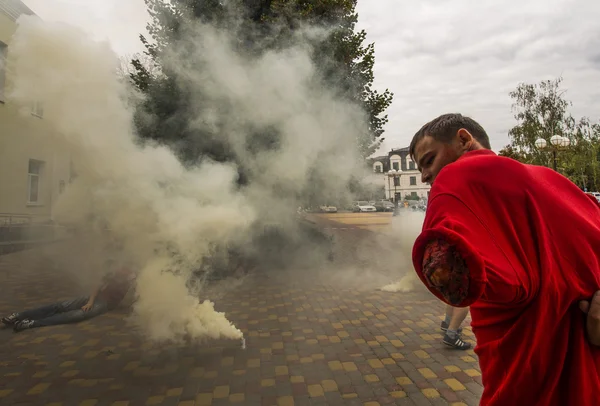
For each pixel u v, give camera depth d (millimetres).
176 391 2748
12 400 2631
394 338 3770
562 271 902
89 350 3455
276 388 2787
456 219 875
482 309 1017
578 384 885
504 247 875
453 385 2818
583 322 916
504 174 952
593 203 1103
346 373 3018
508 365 940
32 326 3965
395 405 2557
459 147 1175
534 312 889
